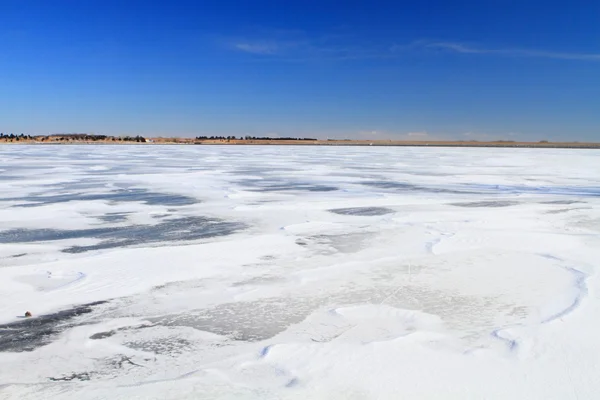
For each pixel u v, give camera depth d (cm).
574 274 861
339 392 476
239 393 474
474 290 783
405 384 491
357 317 673
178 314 684
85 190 2027
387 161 4534
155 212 1501
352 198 1814
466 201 1750
